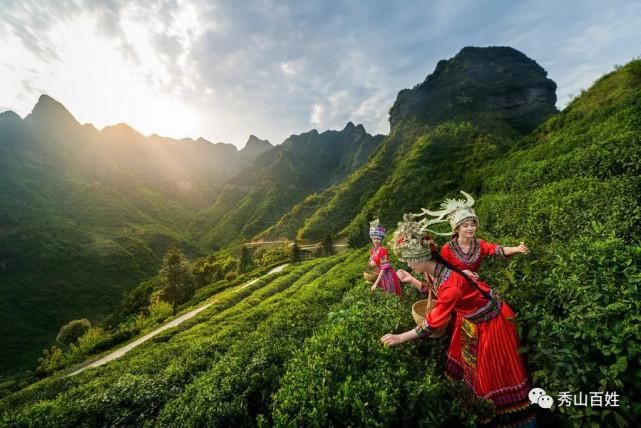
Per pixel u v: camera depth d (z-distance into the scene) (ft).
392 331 9.07
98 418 15.98
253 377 11.85
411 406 5.95
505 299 7.75
